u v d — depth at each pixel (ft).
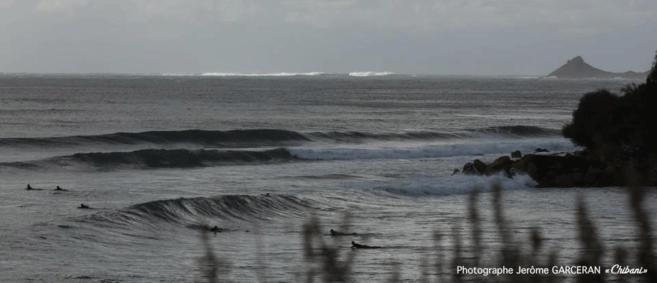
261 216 327.88
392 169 548.31
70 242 251.19
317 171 533.14
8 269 206.39
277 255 224.94
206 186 442.09
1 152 615.16
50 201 358.23
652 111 561.43
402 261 198.08
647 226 46.06
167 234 278.46
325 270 61.98
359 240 245.04
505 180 462.60
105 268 210.79
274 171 532.73
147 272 205.16
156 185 441.68
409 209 354.95
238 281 171.83
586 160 498.28
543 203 370.73
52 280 194.18
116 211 296.92
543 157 492.54
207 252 78.43
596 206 334.65
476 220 68.44
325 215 332.60
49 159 516.32
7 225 277.03
